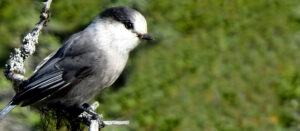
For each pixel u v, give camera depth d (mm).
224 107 14172
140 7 13078
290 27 16625
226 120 13891
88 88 8898
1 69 11281
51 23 12812
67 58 8797
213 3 16688
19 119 10734
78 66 8750
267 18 16844
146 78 14227
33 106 8859
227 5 16859
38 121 10812
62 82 8711
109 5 13008
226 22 16484
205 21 16266
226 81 14883
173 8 15680
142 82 14117
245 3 17094
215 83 14773
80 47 8820
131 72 14023
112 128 12047
